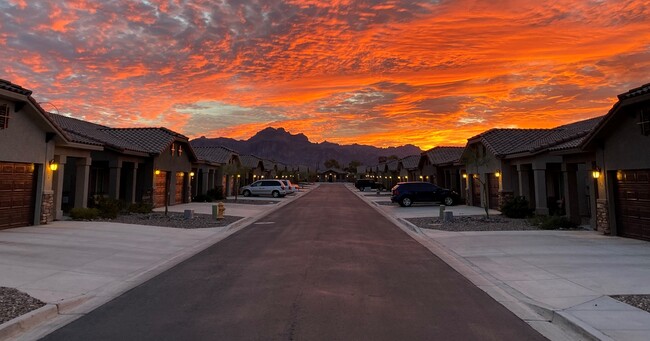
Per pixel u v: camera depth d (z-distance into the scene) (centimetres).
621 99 1106
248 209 2358
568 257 917
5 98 1236
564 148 1438
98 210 1680
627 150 1177
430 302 599
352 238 1243
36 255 897
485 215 1920
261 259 916
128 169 2161
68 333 480
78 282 698
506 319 530
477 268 827
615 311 542
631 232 1196
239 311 554
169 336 466
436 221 1658
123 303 595
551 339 466
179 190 2752
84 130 2078
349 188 6550
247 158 5256
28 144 1355
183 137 2606
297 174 8775
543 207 1794
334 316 532
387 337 462
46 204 1444
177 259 922
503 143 2145
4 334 467
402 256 956
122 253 962
